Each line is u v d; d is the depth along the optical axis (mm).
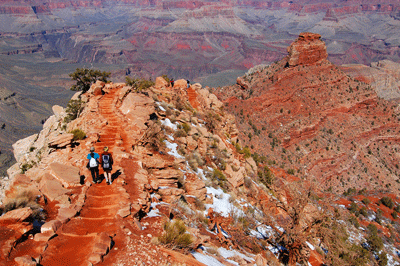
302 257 18250
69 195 11305
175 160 19234
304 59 123750
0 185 24031
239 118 101750
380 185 98312
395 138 118438
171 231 9859
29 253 7379
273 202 22844
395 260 42625
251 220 20188
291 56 123750
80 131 18531
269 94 111438
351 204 56250
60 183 12000
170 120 26656
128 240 8602
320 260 22812
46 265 7047
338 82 124500
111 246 8148
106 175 12922
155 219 11016
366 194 68688
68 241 8188
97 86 32812
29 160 27422
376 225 52219
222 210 18656
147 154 17906
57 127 31250
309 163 94438
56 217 9375
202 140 26516
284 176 54688
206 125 34094
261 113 106125
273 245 18953
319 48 125188
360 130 114000
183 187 17141
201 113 37125
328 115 114625
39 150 26781
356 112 120062
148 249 8422
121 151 16406
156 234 9773
